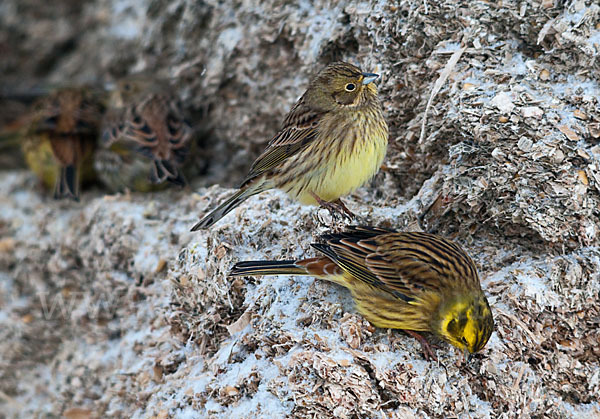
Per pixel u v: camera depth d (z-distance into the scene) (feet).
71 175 46.80
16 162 53.93
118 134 44.14
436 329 29.68
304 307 31.83
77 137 47.73
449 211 35.35
